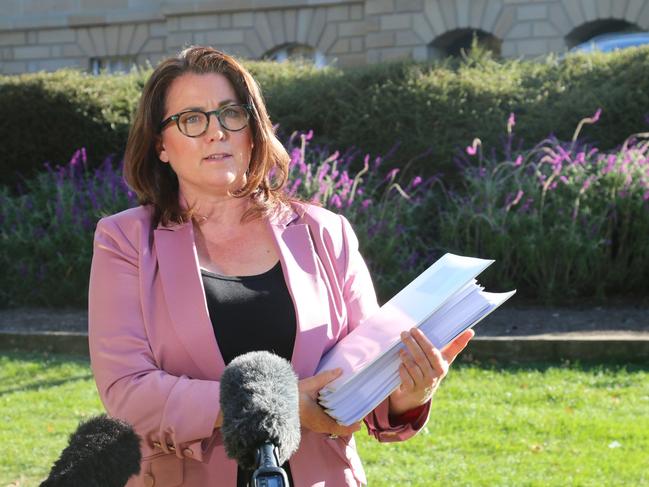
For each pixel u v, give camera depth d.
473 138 19.50
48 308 18.14
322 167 17.42
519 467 9.48
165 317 3.92
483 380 12.49
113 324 3.91
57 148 21.34
